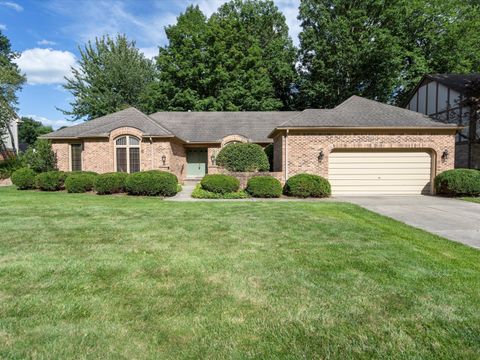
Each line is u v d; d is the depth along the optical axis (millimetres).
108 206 9695
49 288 3549
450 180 12352
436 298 3389
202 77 28297
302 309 3121
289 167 13391
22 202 10641
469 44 25375
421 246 5414
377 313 3057
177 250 5027
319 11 28250
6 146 25438
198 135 20312
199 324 2832
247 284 3715
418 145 13211
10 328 2727
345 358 2387
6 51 34406
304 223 7172
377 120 13539
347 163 13453
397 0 26141
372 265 4395
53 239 5645
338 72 27812
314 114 14234
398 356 2422
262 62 31234
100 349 2455
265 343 2561
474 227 7016
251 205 10109
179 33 28500
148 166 16719
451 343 2594
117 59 33562
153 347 2490
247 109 29281
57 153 17844
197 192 12750
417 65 25734
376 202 11086
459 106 18562
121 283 3707
